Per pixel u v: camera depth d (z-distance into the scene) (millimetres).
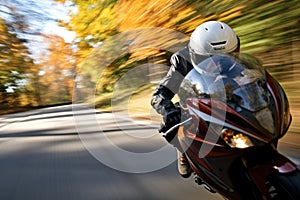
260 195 1950
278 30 5508
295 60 5215
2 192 3602
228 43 2303
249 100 1958
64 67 26688
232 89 2025
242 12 6188
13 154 5539
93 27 12203
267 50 5633
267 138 1887
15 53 26797
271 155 2027
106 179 3701
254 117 1909
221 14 6543
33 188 3637
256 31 5855
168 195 3072
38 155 5242
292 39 5281
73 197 3266
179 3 7461
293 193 1763
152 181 3477
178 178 3484
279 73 5387
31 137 7254
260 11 5855
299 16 5234
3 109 28438
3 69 28328
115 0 10336
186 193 3066
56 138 6711
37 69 29266
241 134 1902
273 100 2023
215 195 2943
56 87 31641
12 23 23453
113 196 3191
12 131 8820
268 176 1918
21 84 30922
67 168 4301
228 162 2033
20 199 3344
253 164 2020
